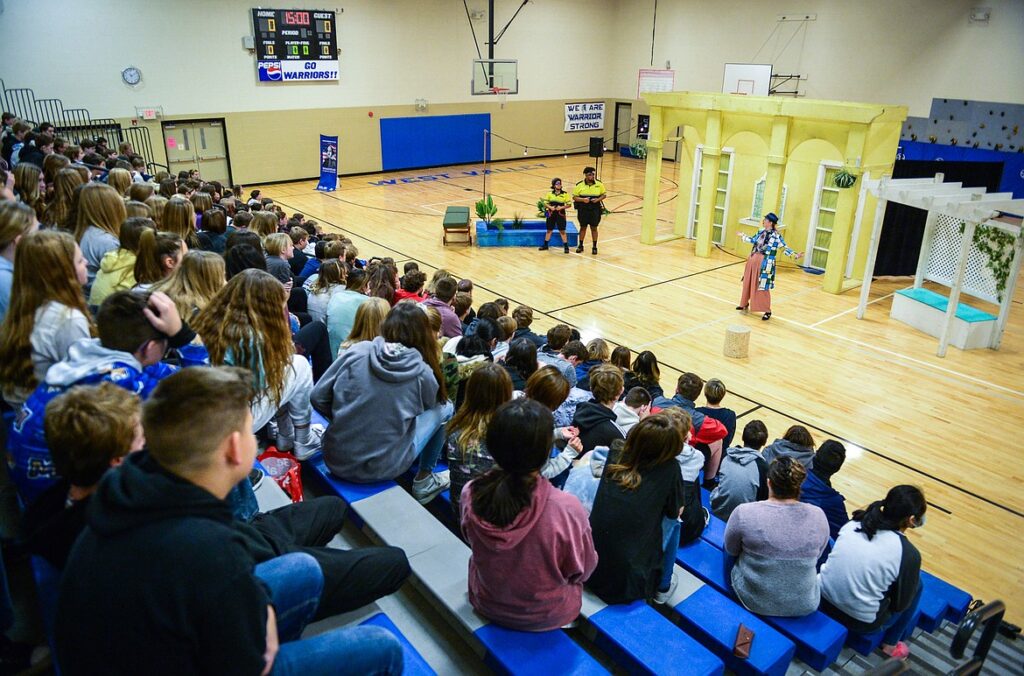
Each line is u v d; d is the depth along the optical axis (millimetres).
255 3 18453
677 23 23172
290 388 3416
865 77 18672
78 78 16500
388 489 3471
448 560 3020
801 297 11516
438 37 21906
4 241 3309
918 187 10188
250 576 1491
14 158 9664
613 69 25922
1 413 3299
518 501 2375
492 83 23375
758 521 3383
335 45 20078
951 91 17000
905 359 9133
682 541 3982
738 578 3525
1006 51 15828
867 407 7812
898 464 6711
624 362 6180
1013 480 6504
